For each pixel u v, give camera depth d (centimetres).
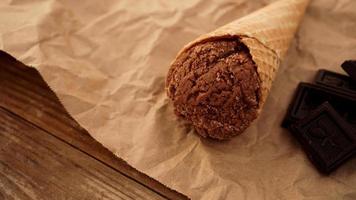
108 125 30
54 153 30
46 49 32
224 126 29
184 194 28
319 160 29
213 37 29
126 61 33
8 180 29
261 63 29
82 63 32
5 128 31
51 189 29
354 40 34
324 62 33
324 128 30
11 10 33
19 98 32
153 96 32
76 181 29
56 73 31
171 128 30
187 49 30
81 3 35
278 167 29
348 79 32
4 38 32
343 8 35
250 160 29
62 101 31
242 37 29
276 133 31
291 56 34
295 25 33
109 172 29
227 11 35
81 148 30
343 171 29
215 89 28
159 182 29
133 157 29
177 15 35
